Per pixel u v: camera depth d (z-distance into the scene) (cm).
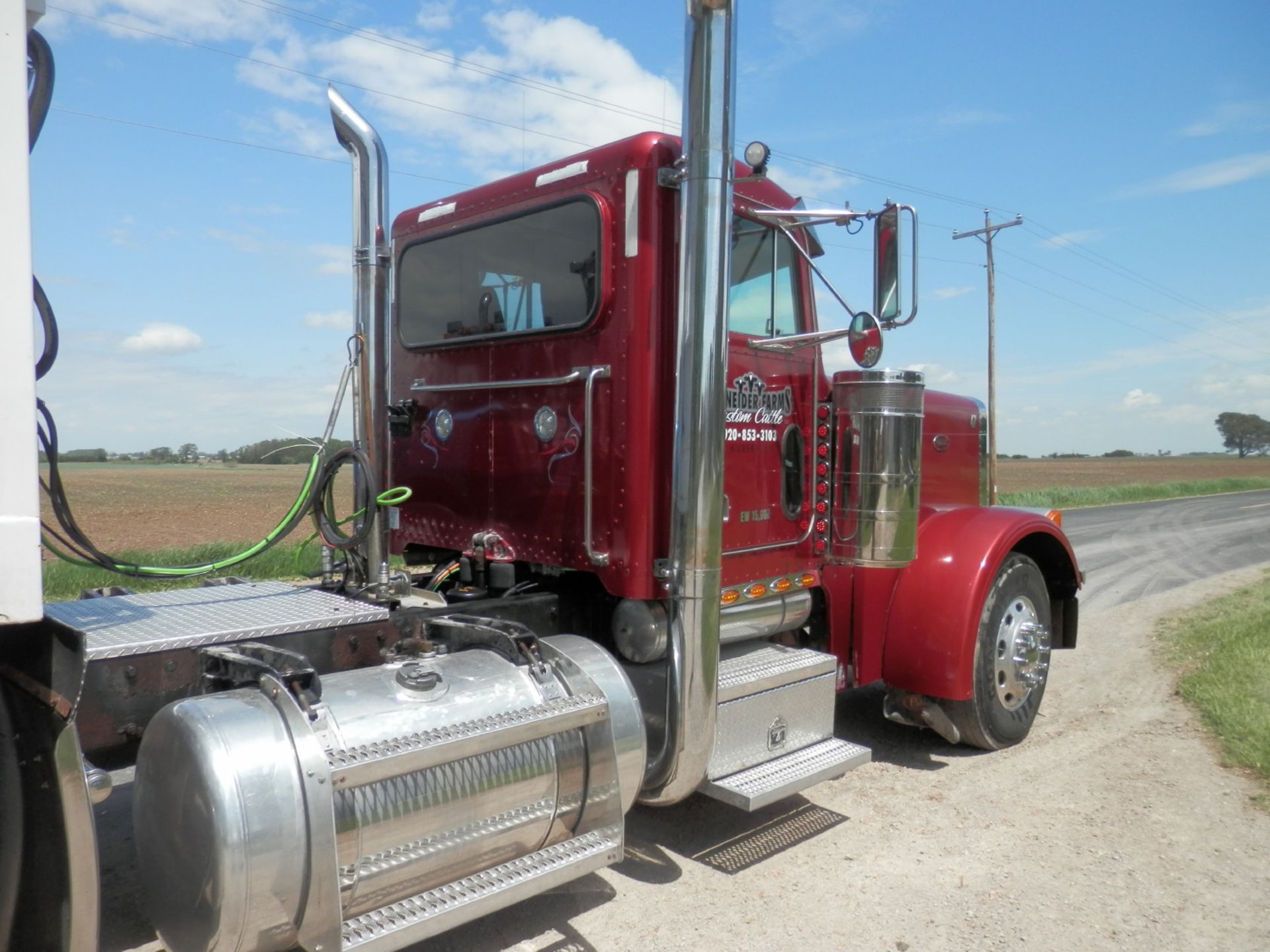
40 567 183
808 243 418
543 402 362
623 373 331
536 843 286
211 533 1708
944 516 473
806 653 385
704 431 307
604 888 327
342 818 236
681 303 309
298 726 230
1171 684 616
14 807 217
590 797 292
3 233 177
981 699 457
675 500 312
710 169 303
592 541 344
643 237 326
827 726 381
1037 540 518
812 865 346
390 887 248
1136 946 292
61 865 211
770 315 395
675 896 322
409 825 249
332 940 222
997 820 390
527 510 371
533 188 367
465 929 297
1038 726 525
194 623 273
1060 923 305
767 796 323
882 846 363
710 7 299
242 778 216
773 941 292
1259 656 649
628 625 343
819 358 422
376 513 340
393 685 261
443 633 314
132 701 244
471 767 264
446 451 411
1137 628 816
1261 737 481
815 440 416
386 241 364
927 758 470
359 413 358
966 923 305
